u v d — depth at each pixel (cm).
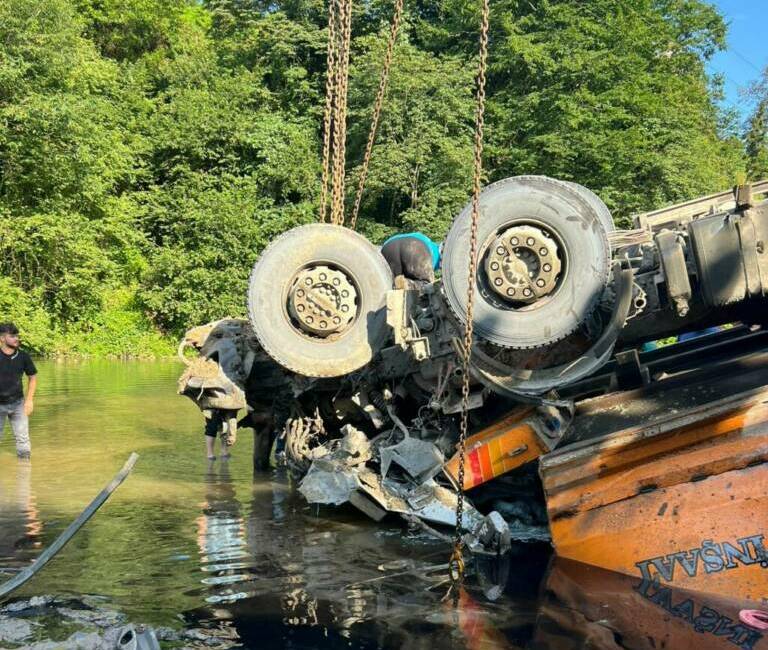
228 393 767
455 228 550
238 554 510
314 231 644
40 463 829
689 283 532
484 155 3231
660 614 395
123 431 1056
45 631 374
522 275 534
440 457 596
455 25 3631
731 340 686
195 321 3066
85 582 447
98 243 3114
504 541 515
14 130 2680
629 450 481
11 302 2658
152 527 578
